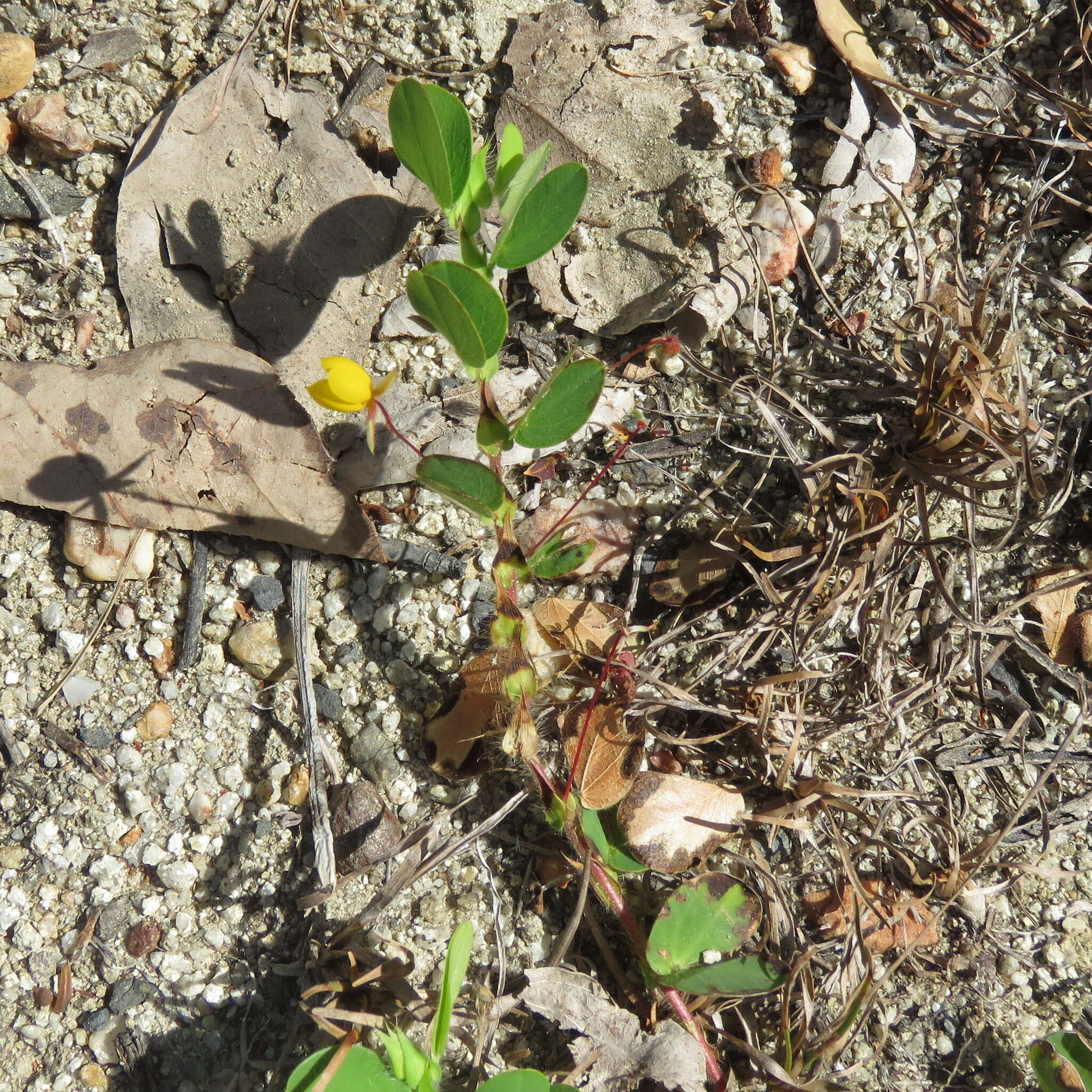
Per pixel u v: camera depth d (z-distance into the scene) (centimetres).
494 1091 34
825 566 38
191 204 40
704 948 37
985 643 39
